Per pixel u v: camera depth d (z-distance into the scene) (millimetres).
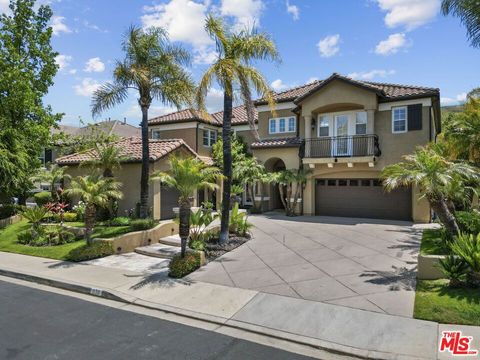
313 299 6957
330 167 19219
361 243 11836
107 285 8148
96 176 12961
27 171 19562
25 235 13102
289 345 5379
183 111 26656
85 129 35312
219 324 6168
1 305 7098
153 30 14781
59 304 7188
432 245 10430
